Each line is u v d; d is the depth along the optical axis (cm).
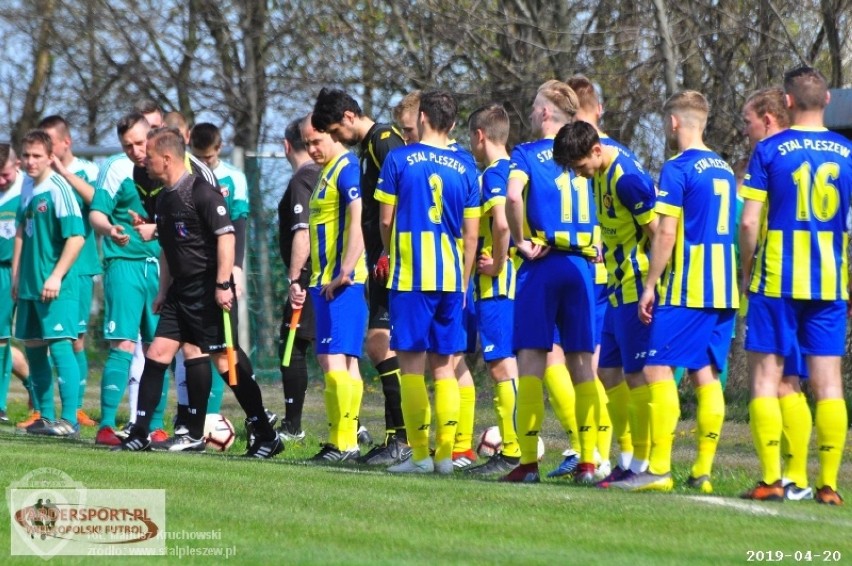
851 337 4541
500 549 1859
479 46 6009
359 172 3133
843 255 2439
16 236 3916
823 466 2427
